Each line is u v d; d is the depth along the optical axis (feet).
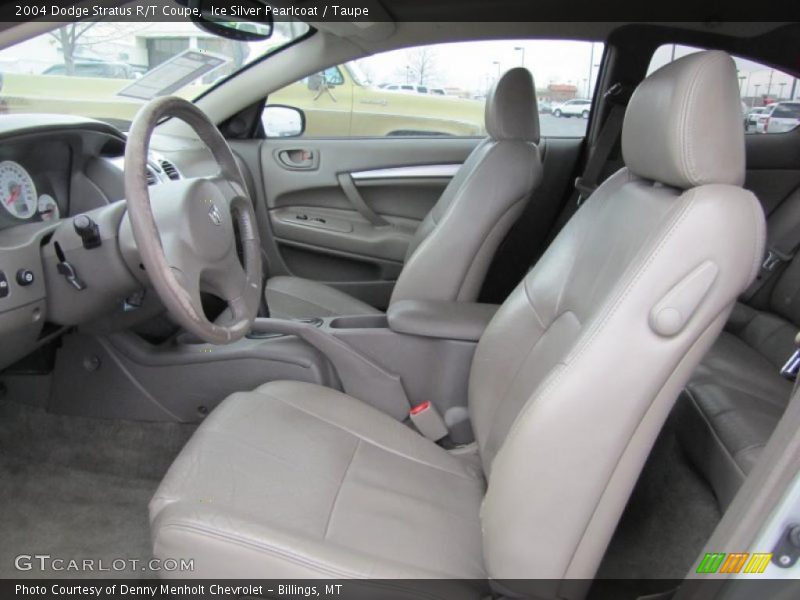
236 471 3.74
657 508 4.23
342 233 8.76
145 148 3.61
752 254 2.75
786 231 6.28
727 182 2.88
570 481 2.92
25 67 6.75
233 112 8.46
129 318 5.26
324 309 6.93
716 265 2.71
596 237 3.80
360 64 8.17
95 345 5.50
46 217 5.02
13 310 4.21
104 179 5.26
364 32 7.35
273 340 5.39
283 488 3.71
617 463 2.91
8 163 4.65
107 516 5.48
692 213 2.75
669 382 2.82
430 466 4.40
